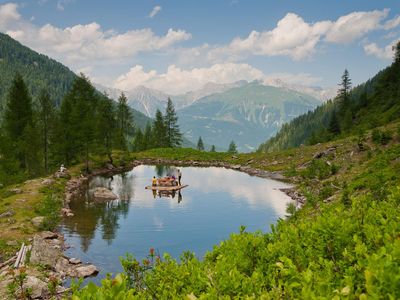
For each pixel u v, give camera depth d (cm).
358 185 2820
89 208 3828
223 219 3356
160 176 6391
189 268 637
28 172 5819
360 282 471
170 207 3869
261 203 4038
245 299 467
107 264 2256
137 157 9050
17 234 2667
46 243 2403
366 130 7125
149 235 2872
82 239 2762
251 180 5897
